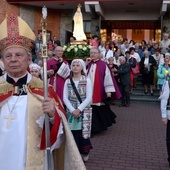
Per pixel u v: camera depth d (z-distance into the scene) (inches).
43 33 91.7
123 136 295.1
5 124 92.0
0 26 94.9
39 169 91.3
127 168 211.0
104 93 287.1
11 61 91.9
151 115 403.2
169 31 701.9
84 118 203.5
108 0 639.1
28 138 90.7
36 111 92.7
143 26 753.6
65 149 103.0
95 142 272.8
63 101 211.5
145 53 503.8
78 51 293.4
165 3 610.2
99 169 207.2
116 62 518.9
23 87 95.4
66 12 748.6
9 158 90.6
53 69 244.1
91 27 725.3
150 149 256.5
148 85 530.6
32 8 717.9
